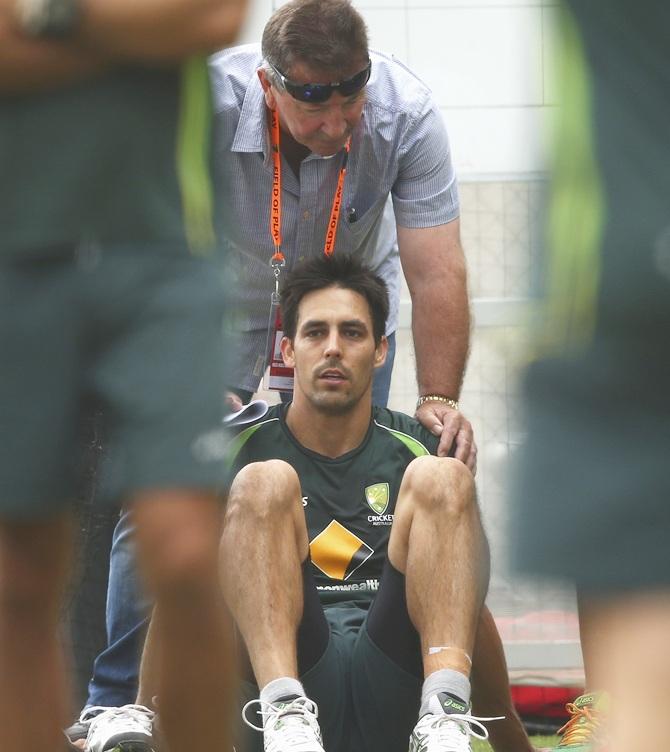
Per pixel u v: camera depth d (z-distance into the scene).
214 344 8.70
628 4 6.42
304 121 14.04
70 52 8.61
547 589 6.50
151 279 8.67
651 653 6.21
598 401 6.36
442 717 11.74
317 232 15.39
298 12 13.83
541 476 6.43
